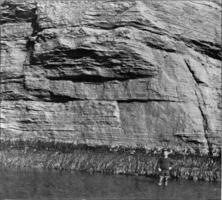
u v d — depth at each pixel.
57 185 23.67
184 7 39.59
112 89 37.69
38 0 42.62
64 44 38.31
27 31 42.44
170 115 36.09
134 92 37.16
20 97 40.22
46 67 39.62
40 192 21.62
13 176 26.41
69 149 33.88
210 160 28.70
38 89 39.59
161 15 38.69
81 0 40.31
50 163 30.34
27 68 40.41
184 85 37.19
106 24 38.34
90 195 21.06
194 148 35.25
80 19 39.09
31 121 39.12
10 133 39.34
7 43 42.62
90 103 37.88
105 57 37.50
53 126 38.38
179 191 22.47
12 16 43.56
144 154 31.31
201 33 39.47
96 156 30.14
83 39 37.94
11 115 39.84
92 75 38.06
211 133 36.25
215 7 40.72
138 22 37.69
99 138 36.84
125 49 36.91
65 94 38.66
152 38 37.59
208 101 37.56
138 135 36.16
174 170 26.89
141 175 27.67
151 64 37.03
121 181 25.28
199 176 26.23
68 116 38.19
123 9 38.34
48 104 39.34
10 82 40.94
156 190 22.62
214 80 38.97
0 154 31.58
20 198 20.11
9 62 41.62
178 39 38.69
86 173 28.23
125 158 29.22
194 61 38.53
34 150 32.78
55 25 39.78
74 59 38.47
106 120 37.03
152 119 36.34
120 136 36.47
